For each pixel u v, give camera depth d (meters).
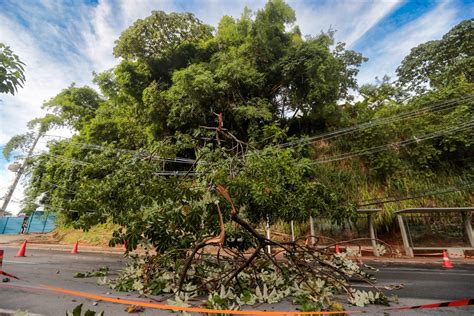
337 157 12.43
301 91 12.12
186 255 3.83
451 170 11.15
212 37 14.23
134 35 12.30
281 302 3.05
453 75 14.10
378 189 11.25
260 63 12.48
